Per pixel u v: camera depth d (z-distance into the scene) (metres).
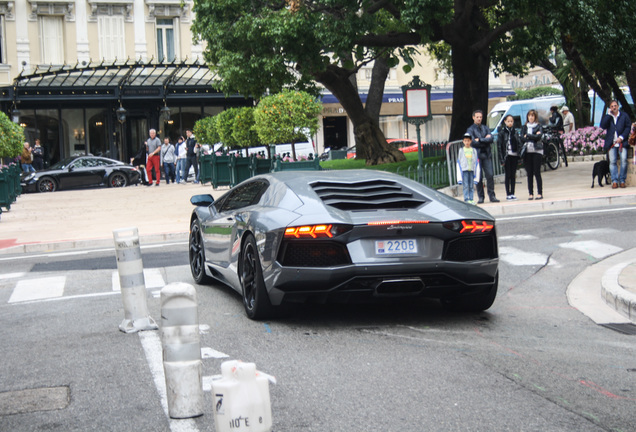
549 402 4.40
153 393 4.68
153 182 31.62
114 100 37.34
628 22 17.94
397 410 4.27
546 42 18.95
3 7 37.47
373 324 6.50
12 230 16.20
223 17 19.97
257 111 23.36
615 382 4.80
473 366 5.17
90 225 16.50
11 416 4.36
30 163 31.03
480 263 6.32
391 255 6.12
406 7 17.23
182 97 37.44
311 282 6.09
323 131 45.75
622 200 14.72
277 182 7.14
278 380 4.90
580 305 7.27
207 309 7.30
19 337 6.46
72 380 5.05
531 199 15.41
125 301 6.49
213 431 3.94
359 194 6.66
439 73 47.47
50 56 38.38
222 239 7.72
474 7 21.77
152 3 39.44
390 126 47.06
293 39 18.55
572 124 27.77
